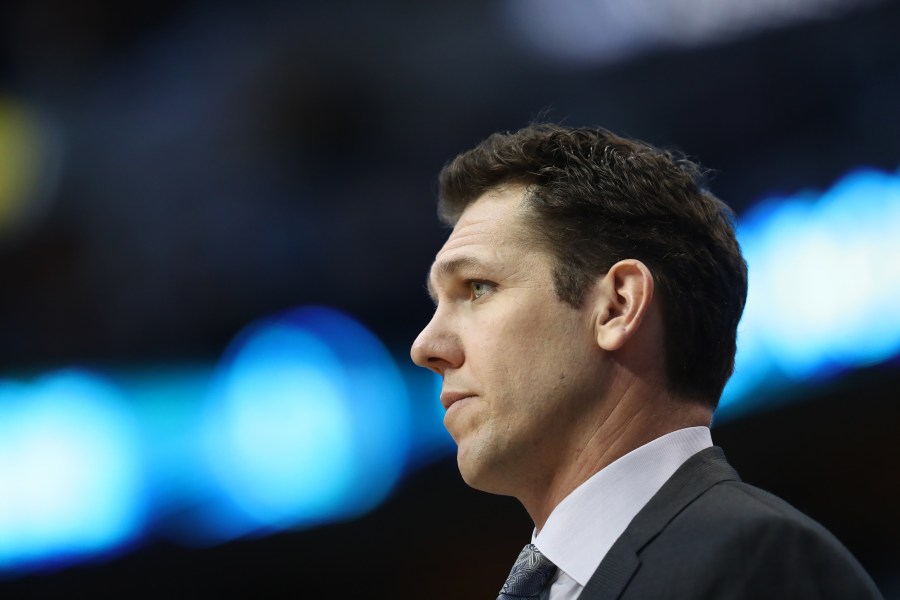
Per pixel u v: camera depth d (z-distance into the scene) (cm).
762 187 2494
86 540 2025
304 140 2759
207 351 2447
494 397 554
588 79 2773
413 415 2230
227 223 2689
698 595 468
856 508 2141
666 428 559
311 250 2664
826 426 2075
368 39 2850
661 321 564
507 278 566
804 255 2161
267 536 2072
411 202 2716
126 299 2616
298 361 2275
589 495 543
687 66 2666
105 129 2848
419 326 2559
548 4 2806
